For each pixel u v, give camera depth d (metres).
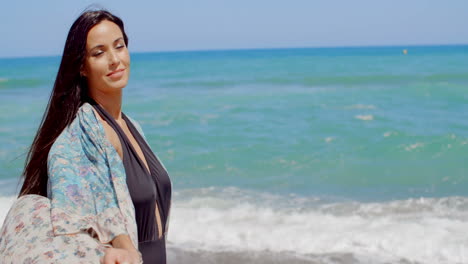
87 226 1.95
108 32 2.30
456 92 23.11
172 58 100.38
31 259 1.80
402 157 11.62
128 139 2.42
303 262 5.73
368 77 31.75
